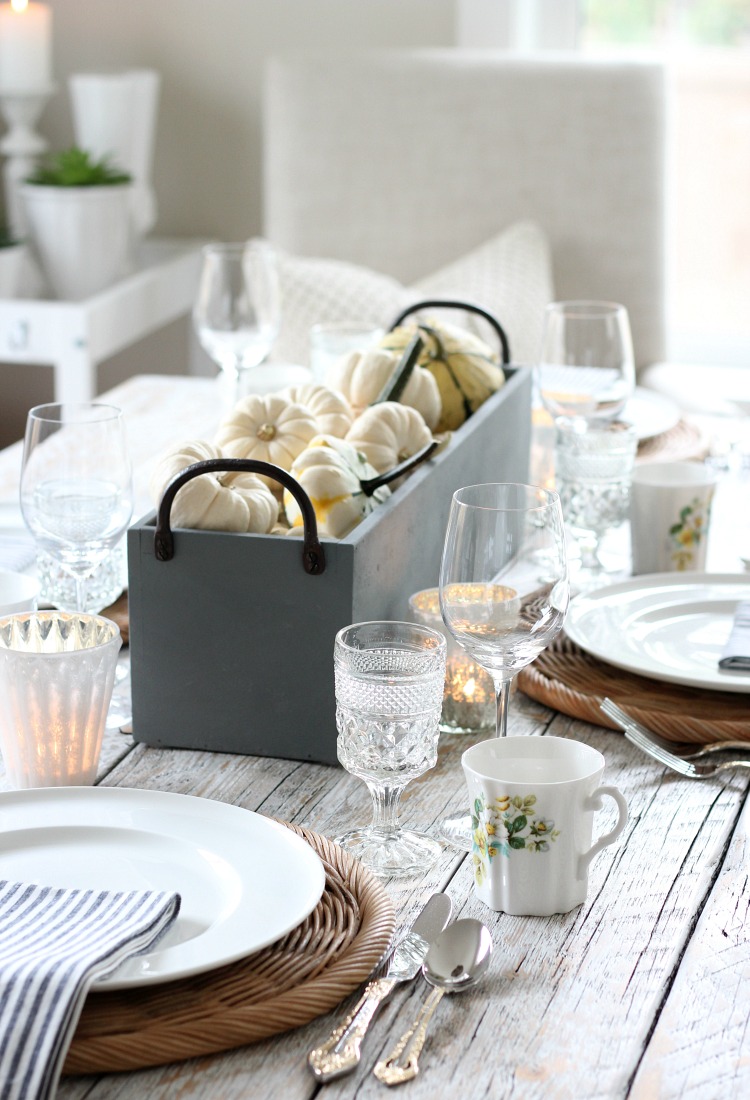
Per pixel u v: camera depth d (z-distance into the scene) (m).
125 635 1.11
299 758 0.93
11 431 3.22
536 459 1.56
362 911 0.71
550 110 2.57
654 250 2.59
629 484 1.31
